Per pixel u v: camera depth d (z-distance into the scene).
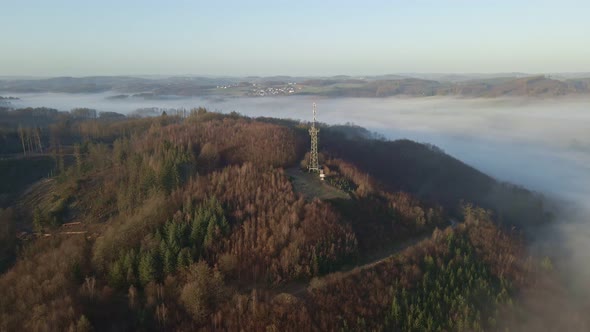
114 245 102.69
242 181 126.69
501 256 122.25
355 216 126.19
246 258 101.00
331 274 102.19
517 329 97.81
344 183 141.38
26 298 88.31
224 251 101.62
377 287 99.75
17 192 168.12
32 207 149.12
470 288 104.56
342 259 108.62
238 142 169.25
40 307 82.94
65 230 128.50
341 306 92.62
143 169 141.12
